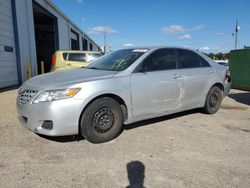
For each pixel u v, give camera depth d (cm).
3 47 1211
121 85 450
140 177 330
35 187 303
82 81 418
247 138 482
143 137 471
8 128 508
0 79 1171
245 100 902
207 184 316
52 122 394
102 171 343
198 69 594
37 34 2703
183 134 493
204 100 618
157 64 517
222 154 405
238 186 313
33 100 405
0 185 305
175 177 332
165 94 518
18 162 364
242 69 783
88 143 436
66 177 326
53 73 496
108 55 577
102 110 433
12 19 1335
